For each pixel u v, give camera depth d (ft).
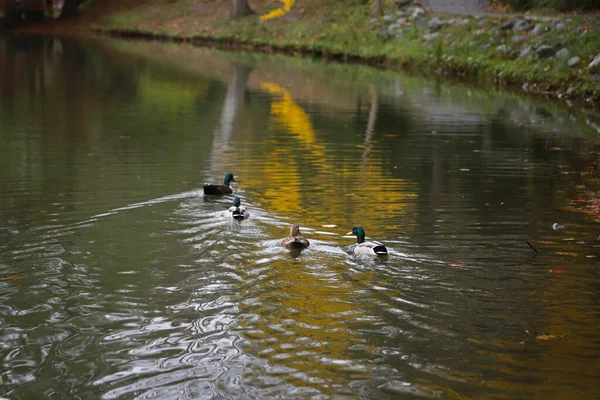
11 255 30.01
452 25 128.57
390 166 49.37
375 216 36.45
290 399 19.22
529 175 47.11
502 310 24.68
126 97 88.69
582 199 40.73
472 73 111.14
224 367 20.84
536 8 131.34
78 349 21.98
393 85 103.19
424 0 152.46
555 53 100.12
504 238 32.91
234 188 42.19
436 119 72.54
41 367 20.97
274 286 26.63
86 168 47.65
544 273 28.32
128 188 41.96
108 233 33.12
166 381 20.15
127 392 19.65
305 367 20.85
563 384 20.02
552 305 25.13
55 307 24.97
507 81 101.96
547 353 21.68
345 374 20.45
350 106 81.97
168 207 37.83
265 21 174.50
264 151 54.60
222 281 27.14
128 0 225.56
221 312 24.43
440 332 23.00
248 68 125.70
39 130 63.98
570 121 71.77
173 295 25.91
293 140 59.82
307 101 86.17
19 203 38.45
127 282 27.12
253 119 71.72
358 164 49.93
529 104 83.97
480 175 46.88
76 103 82.89
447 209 38.01
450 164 50.39
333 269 28.50
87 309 24.73
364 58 136.46
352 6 165.78
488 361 21.21
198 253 30.37
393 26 142.10
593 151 56.08
